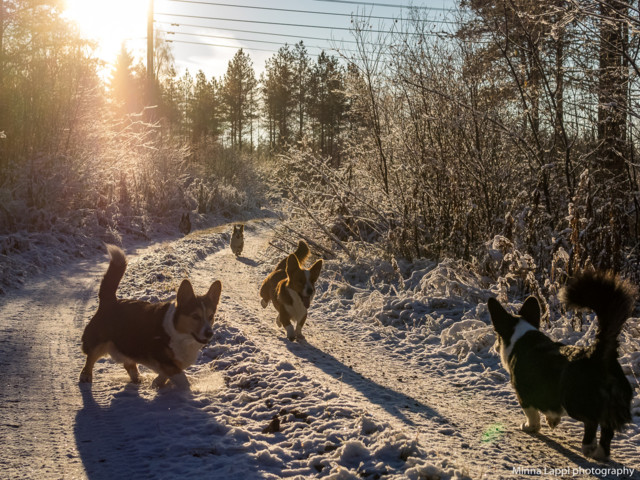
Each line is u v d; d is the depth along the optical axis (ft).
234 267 52.42
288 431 15.03
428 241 43.32
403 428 15.35
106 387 18.85
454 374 22.21
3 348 22.72
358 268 43.62
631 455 14.26
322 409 16.28
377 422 15.12
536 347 15.25
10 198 53.21
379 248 45.50
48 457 13.53
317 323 30.86
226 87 246.06
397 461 13.11
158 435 14.74
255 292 39.42
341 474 12.10
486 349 24.64
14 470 12.82
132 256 52.54
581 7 23.82
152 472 12.66
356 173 51.08
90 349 19.16
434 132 41.57
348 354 24.77
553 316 27.78
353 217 47.50
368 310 32.48
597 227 29.09
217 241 72.49
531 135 37.81
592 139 34.83
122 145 72.43
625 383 13.21
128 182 77.10
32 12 60.59
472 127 38.83
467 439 15.17
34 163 57.31
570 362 13.85
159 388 18.74
